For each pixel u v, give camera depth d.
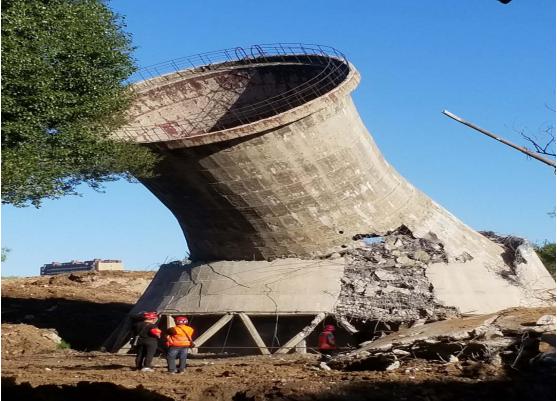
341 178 33.94
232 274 34.31
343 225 34.47
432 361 23.30
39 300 48.09
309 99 36.34
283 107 36.62
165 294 35.50
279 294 33.06
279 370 24.36
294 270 33.81
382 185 35.41
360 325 32.41
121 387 18.47
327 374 22.52
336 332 32.66
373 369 23.59
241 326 33.53
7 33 25.17
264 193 33.19
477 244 35.81
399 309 32.09
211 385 20.70
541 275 35.72
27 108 25.81
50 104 26.17
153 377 23.12
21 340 35.28
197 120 38.06
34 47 25.92
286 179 33.06
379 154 36.06
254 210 33.59
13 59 24.80
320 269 33.72
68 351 35.34
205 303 33.69
